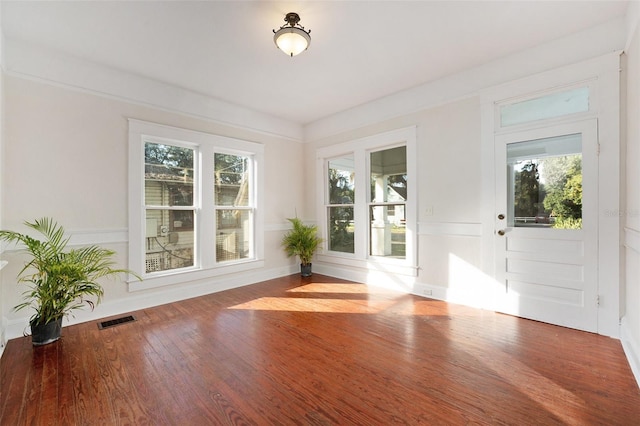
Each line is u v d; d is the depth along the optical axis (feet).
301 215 17.26
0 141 8.03
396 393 5.84
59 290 8.23
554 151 9.15
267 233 15.51
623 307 8.07
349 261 15.24
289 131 16.62
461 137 11.09
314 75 11.13
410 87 12.38
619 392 5.78
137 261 10.96
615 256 8.14
